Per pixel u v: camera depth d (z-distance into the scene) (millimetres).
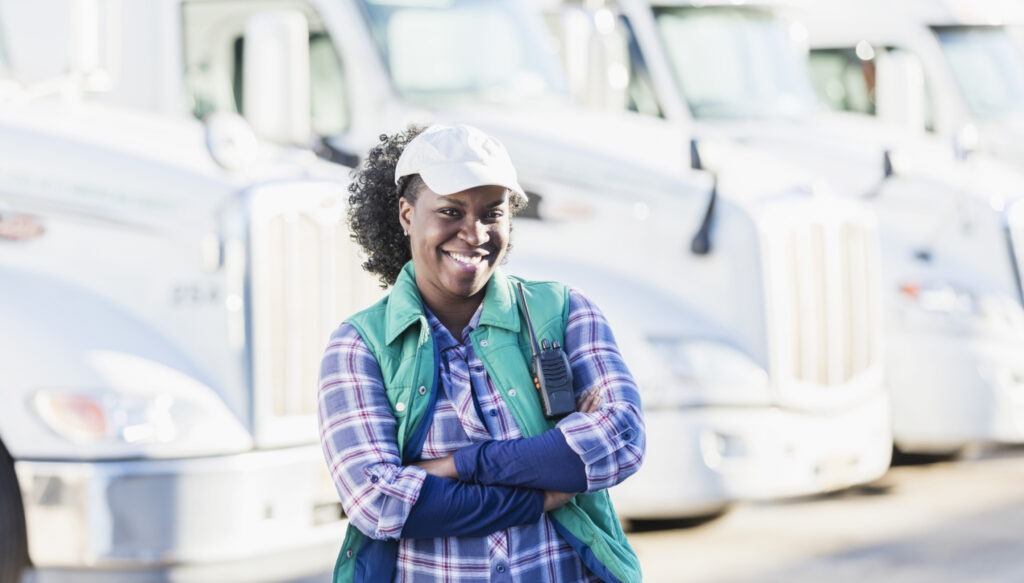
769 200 9742
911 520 10281
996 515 10445
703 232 9477
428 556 3570
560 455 3523
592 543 3611
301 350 7727
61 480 7145
